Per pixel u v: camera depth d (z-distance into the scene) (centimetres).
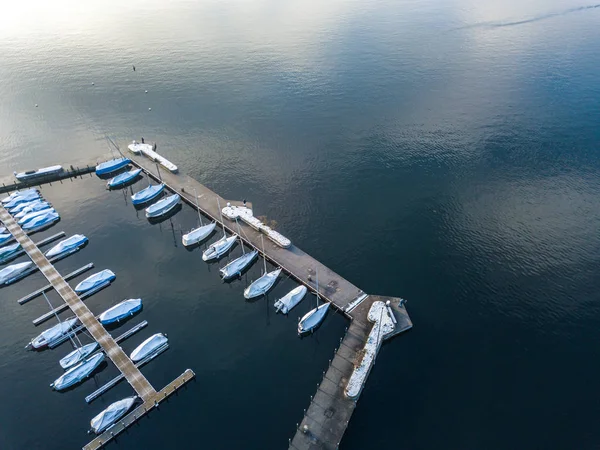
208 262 11231
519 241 11575
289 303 9900
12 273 10525
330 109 17888
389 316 9481
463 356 8944
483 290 10319
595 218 12269
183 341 9238
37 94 18512
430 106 18062
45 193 13512
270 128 16625
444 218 12394
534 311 9831
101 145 15550
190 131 16425
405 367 8738
